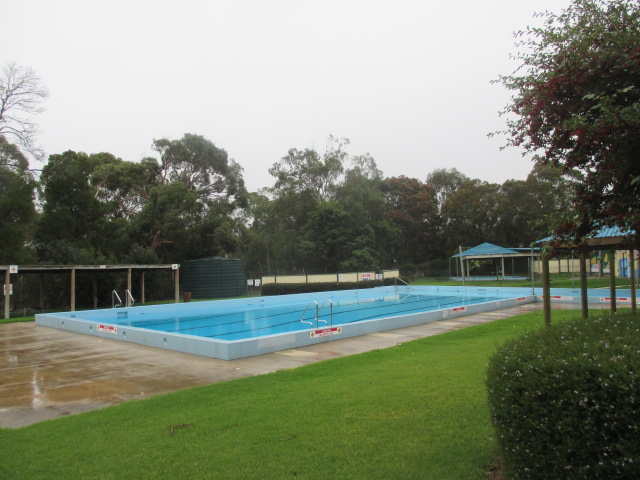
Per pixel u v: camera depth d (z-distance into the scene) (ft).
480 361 24.31
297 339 33.78
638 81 10.86
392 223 148.77
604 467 7.97
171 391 21.86
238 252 134.92
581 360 8.52
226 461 12.39
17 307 72.69
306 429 14.66
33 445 14.17
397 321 42.73
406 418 15.31
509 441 9.32
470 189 151.43
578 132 10.30
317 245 126.93
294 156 135.03
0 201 72.23
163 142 126.00
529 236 138.82
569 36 11.84
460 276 143.13
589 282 93.66
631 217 11.32
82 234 85.30
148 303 82.58
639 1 11.59
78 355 32.42
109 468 12.19
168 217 106.01
